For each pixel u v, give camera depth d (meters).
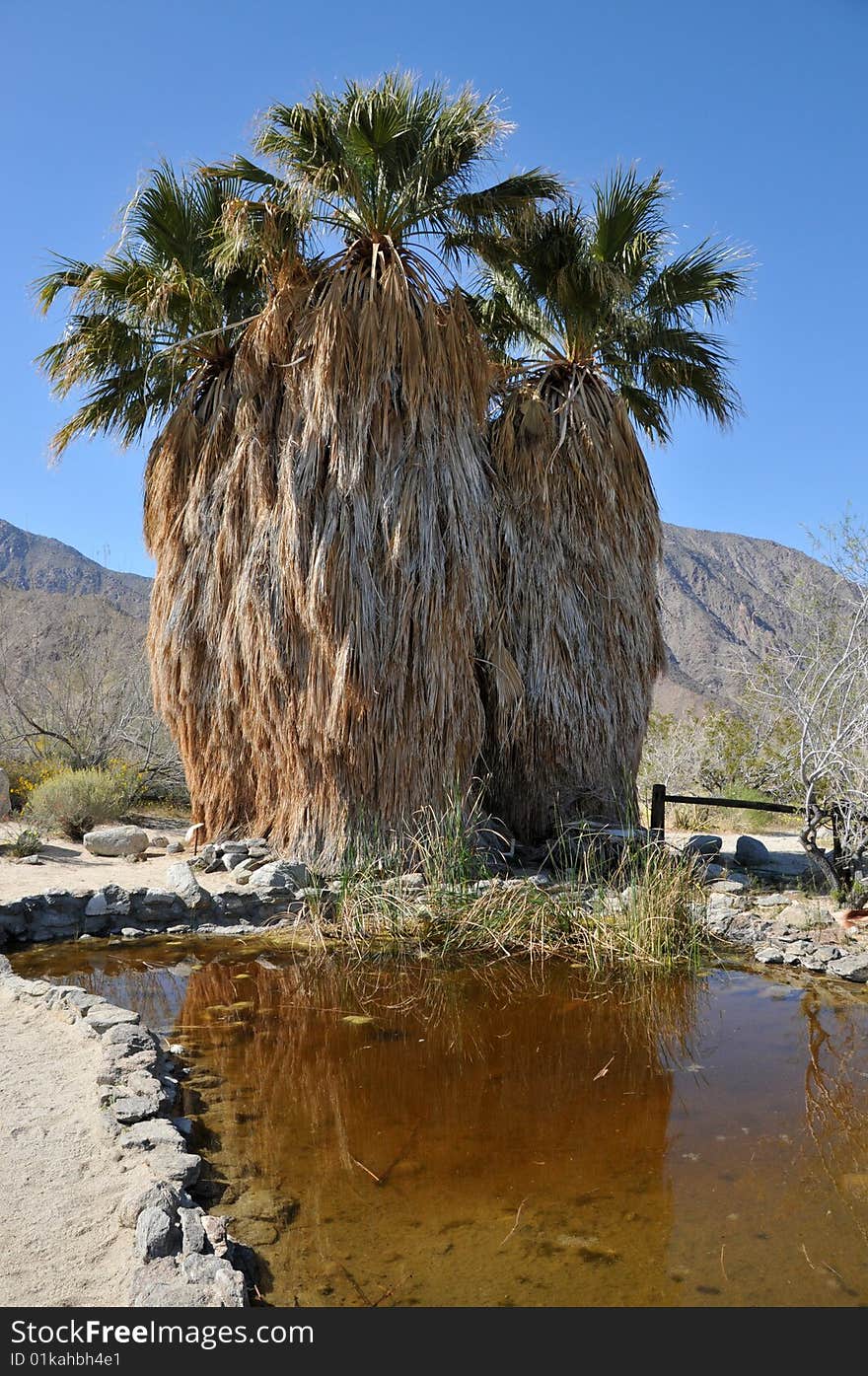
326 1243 3.37
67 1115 4.09
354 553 8.50
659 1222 3.52
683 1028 5.66
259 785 9.34
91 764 14.24
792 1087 4.80
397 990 6.36
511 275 10.55
